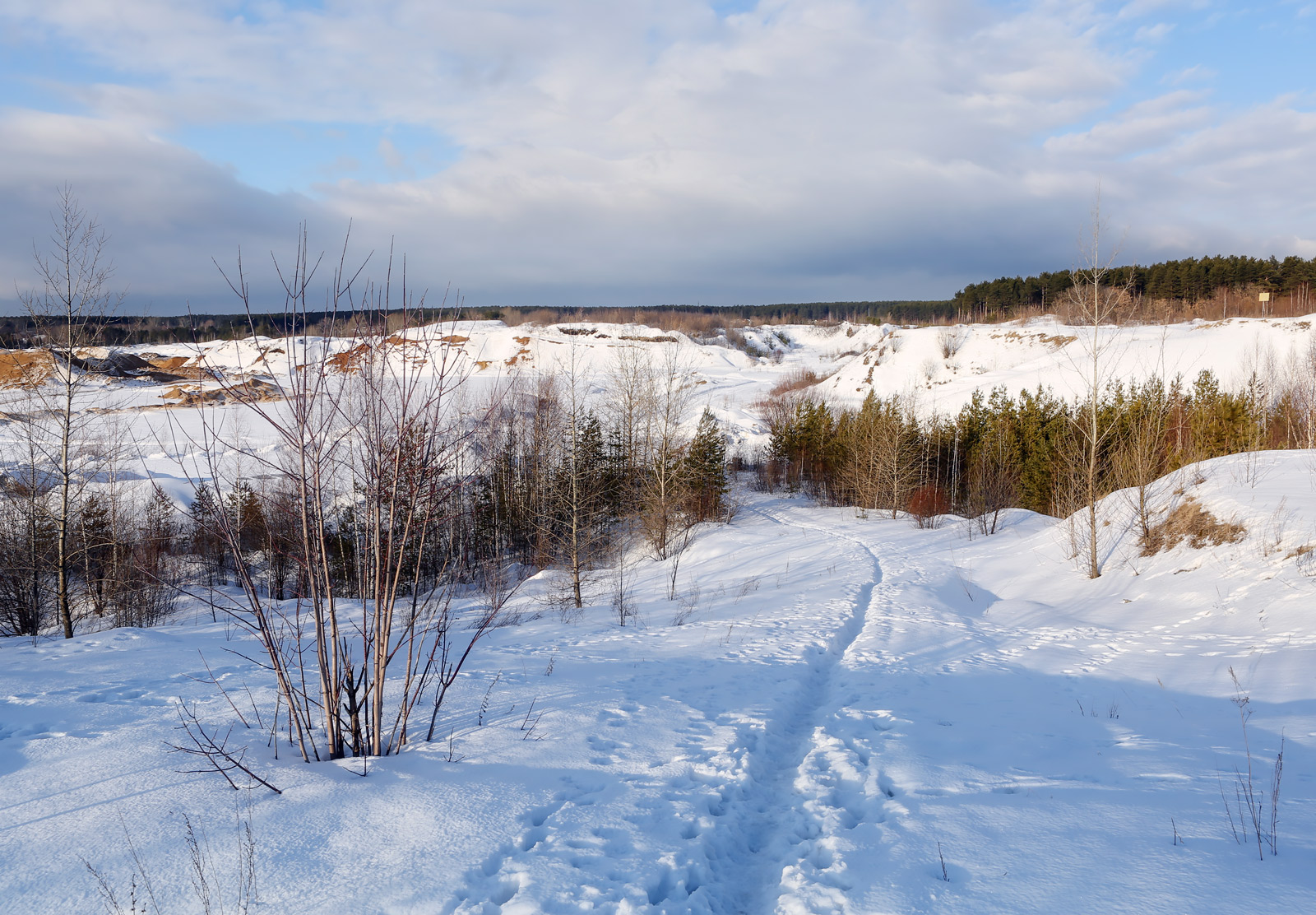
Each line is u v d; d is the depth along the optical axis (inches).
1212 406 1279.5
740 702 329.1
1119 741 265.0
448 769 215.9
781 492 1892.2
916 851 177.3
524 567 1175.0
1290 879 149.3
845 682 380.8
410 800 191.6
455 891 152.9
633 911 150.9
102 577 828.0
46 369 669.3
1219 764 229.5
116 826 173.8
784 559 998.4
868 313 7608.3
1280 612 441.7
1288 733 261.7
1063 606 615.5
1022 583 720.3
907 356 2970.0
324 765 213.2
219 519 224.2
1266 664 359.9
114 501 866.8
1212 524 596.7
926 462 1672.0
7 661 369.7
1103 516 761.6
